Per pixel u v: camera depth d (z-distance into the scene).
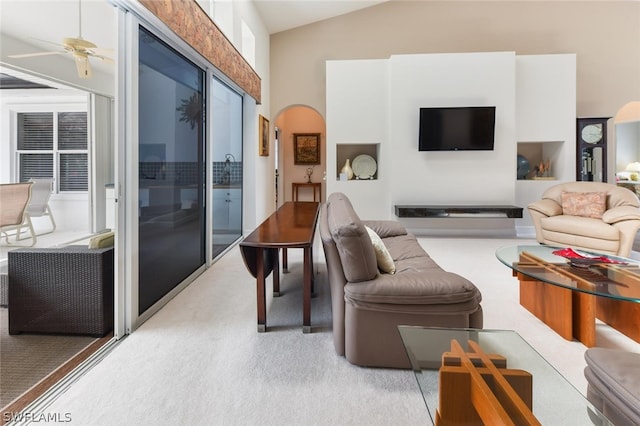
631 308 2.20
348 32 6.60
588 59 6.10
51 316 2.27
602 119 5.49
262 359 2.00
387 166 5.82
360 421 1.50
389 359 1.89
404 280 1.90
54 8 3.28
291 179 9.06
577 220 4.12
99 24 3.66
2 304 2.66
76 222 6.33
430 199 5.65
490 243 5.13
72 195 6.29
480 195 5.58
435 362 1.38
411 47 6.49
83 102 6.18
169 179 2.91
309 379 1.80
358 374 1.85
